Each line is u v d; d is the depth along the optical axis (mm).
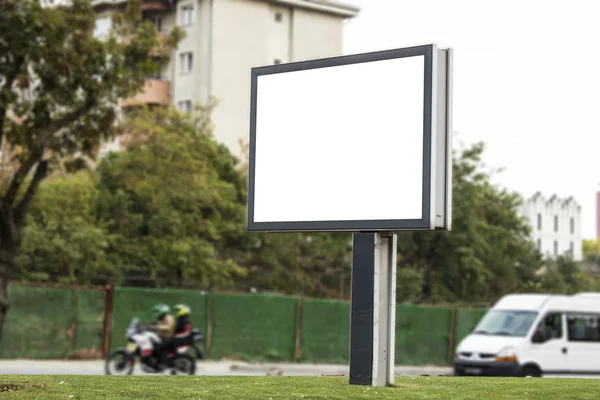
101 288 46438
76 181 70312
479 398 15938
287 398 15000
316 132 18578
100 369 40500
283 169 18844
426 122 17359
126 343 46906
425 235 82938
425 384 18344
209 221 77250
